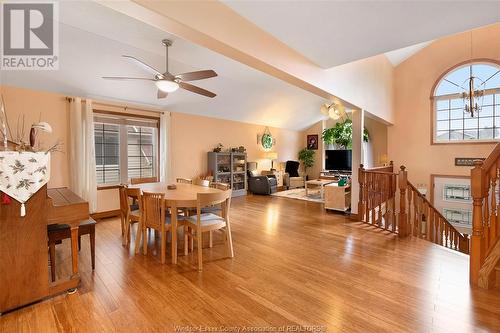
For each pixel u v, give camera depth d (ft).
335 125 29.17
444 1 7.02
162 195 9.04
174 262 9.02
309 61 10.86
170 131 18.75
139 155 17.65
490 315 6.13
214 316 6.09
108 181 16.17
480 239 7.54
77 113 13.96
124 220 11.25
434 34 8.94
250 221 14.90
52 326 5.71
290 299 6.82
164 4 5.69
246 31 7.77
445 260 9.37
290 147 31.17
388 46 9.65
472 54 20.98
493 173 7.93
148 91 15.88
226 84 17.83
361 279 7.93
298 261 9.29
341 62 11.23
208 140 22.15
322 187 22.15
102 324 5.78
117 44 11.51
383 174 13.65
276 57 9.00
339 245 10.97
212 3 6.72
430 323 5.85
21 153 6.13
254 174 25.96
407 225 12.44
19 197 6.07
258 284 7.61
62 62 11.87
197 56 13.14
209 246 10.77
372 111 18.03
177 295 6.98
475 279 7.59
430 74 22.82
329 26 8.28
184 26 6.18
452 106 22.30
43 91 13.15
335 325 5.80
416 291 7.23
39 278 6.55
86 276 8.05
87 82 13.62
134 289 7.28
